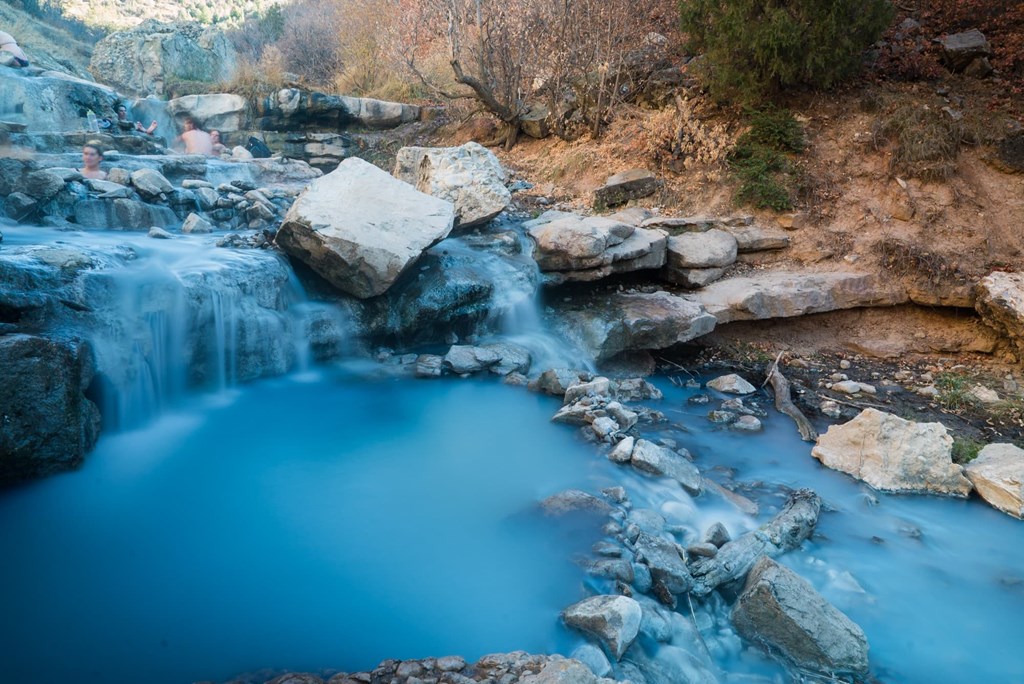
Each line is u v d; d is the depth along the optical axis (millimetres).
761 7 10219
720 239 9125
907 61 10906
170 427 5781
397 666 3244
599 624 3539
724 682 3617
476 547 4383
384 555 4270
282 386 6707
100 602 3719
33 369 4598
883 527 5105
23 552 4074
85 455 4957
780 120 10242
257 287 6668
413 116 14859
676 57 12453
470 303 7684
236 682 3205
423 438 5922
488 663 3262
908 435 5758
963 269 8680
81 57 20734
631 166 10781
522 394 6918
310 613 3730
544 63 12164
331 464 5383
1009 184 9258
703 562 4320
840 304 8719
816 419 6953
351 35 17453
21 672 3201
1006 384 7758
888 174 9539
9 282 5129
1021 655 3887
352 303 7293
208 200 8891
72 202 7777
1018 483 5340
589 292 8773
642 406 7043
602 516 4598
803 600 3869
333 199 7039
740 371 8156
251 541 4348
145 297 5852
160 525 4449
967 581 4523
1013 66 10656
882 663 3803
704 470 5777
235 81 14781
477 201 8531
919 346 8672
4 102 10781
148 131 12594
